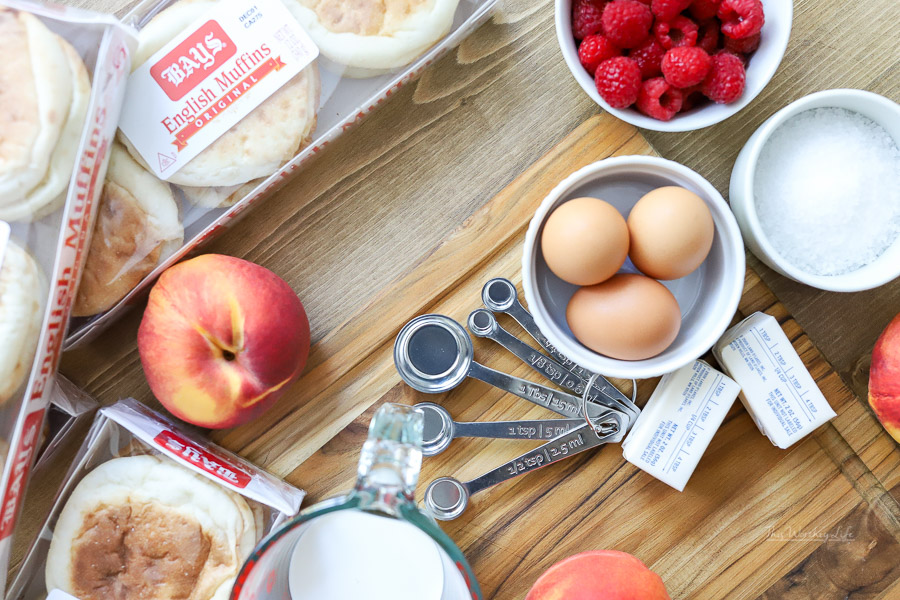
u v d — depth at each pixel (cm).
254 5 64
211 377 62
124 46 63
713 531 69
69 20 60
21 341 58
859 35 72
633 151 70
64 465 71
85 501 64
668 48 63
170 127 65
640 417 68
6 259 58
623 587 56
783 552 69
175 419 72
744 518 69
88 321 68
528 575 69
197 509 64
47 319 61
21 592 64
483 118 73
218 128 65
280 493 66
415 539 50
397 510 45
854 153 67
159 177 65
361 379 70
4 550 62
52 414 69
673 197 59
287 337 63
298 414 70
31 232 59
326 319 72
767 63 63
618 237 58
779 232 69
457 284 71
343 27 65
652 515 69
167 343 62
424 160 72
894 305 72
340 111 68
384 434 47
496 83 73
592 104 72
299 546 51
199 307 61
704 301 66
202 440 69
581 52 63
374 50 65
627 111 65
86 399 71
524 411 70
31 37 59
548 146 72
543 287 67
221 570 64
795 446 69
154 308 62
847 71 73
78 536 64
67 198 60
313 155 71
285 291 64
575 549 69
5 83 58
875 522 68
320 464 70
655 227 58
